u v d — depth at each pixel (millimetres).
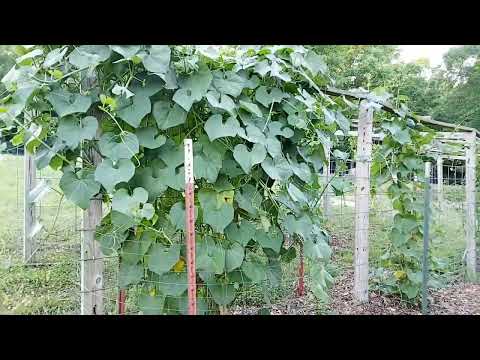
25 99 2104
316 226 2746
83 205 2176
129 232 2344
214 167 2281
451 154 5598
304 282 3916
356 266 3867
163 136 2258
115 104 2111
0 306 3223
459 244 5676
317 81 2854
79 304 3314
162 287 2320
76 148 2254
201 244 2311
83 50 2127
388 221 5133
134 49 2119
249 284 2631
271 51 2494
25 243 4109
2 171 4930
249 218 2506
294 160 2666
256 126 2439
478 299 4297
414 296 3904
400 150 4008
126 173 2125
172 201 2396
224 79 2355
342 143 4555
